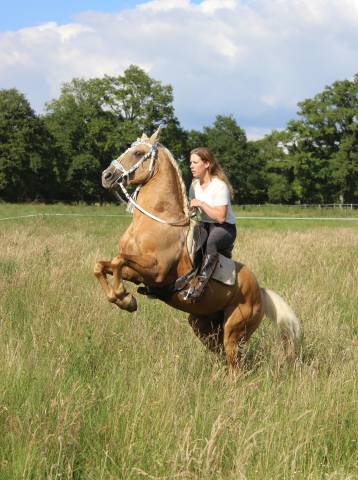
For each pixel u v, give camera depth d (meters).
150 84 73.38
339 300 9.66
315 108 74.06
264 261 12.45
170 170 6.14
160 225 5.94
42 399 4.91
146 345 6.55
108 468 4.21
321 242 16.89
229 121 87.69
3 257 11.38
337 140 74.88
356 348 7.16
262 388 5.81
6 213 36.56
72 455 4.21
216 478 4.11
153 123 73.50
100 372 5.90
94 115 75.75
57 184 74.56
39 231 20.12
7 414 4.65
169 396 5.04
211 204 6.20
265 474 4.12
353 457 4.59
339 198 75.06
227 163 85.50
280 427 4.71
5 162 67.38
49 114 77.62
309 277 11.12
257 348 7.14
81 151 76.12
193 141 87.31
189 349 6.64
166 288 6.12
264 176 86.19
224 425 4.54
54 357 5.89
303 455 4.36
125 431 4.48
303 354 6.85
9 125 68.88
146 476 4.09
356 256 14.08
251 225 32.28
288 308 6.64
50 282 8.92
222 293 6.25
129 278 5.89
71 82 77.81
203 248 6.10
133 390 5.21
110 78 75.75
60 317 7.34
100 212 40.81
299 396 5.29
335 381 5.55
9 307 7.82
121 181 6.10
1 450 4.22
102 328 6.89
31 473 3.97
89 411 4.83
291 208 57.22
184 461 4.11
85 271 10.47
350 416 5.09
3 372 5.29
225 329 6.39
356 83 74.06
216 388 5.63
